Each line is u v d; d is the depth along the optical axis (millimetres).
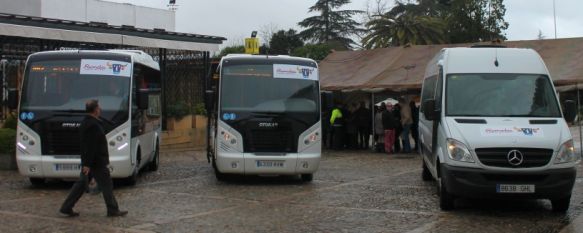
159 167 17359
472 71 10984
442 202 10086
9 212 9953
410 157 20375
